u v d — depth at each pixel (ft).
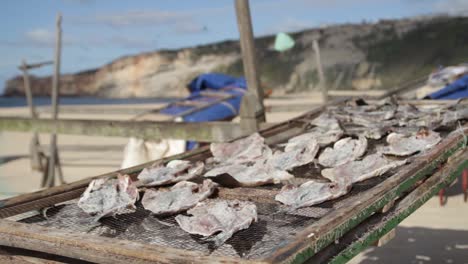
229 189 8.72
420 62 264.31
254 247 6.27
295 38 313.94
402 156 10.20
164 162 10.62
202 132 17.20
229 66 346.54
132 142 21.71
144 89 346.54
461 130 11.44
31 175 34.58
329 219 6.06
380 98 19.35
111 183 8.74
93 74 366.22
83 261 6.38
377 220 7.14
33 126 22.58
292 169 10.12
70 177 33.53
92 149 45.39
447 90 25.67
